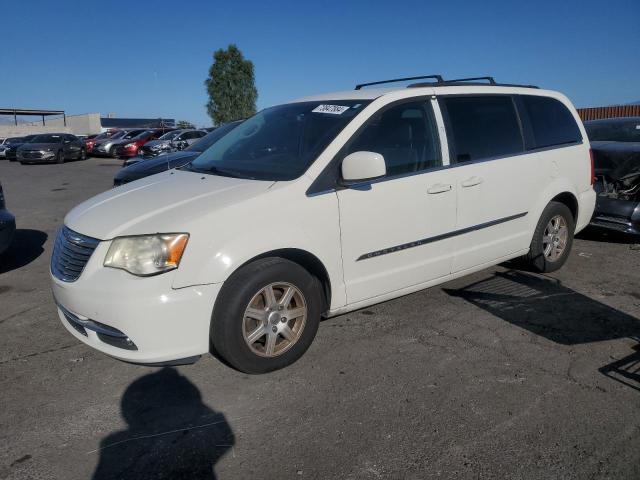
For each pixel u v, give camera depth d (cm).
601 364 353
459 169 418
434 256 412
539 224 498
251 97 3006
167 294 296
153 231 302
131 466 262
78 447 276
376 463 259
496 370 346
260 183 346
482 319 426
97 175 1827
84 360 371
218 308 315
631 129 772
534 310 443
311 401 313
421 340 390
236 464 261
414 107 406
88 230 323
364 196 362
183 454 270
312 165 351
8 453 271
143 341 297
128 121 5531
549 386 326
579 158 529
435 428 285
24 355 380
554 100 524
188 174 404
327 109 402
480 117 448
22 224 884
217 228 308
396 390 323
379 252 376
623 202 627
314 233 341
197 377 344
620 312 438
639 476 248
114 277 299
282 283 333
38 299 498
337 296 363
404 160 389
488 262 460
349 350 376
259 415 301
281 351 343
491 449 268
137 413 306
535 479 246
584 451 265
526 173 471
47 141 2456
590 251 629
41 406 314
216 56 2945
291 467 258
